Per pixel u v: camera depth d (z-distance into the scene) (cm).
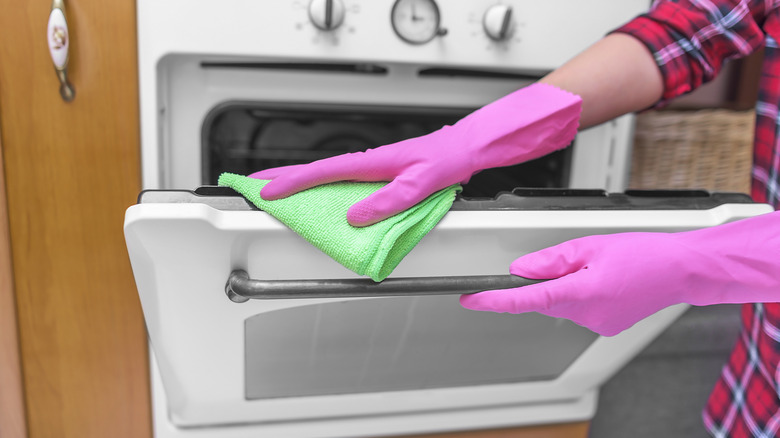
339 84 81
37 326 78
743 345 80
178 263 53
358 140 93
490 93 86
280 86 79
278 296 52
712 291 57
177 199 52
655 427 106
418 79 83
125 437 84
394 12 74
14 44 69
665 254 54
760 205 59
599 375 81
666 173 97
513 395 83
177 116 78
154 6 70
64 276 77
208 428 79
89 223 75
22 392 80
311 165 55
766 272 55
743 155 97
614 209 58
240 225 51
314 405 77
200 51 72
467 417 85
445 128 62
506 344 73
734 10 69
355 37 74
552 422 89
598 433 106
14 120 71
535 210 56
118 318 79
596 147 90
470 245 56
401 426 83
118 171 74
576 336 74
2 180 72
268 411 76
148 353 81
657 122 95
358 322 65
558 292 52
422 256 56
